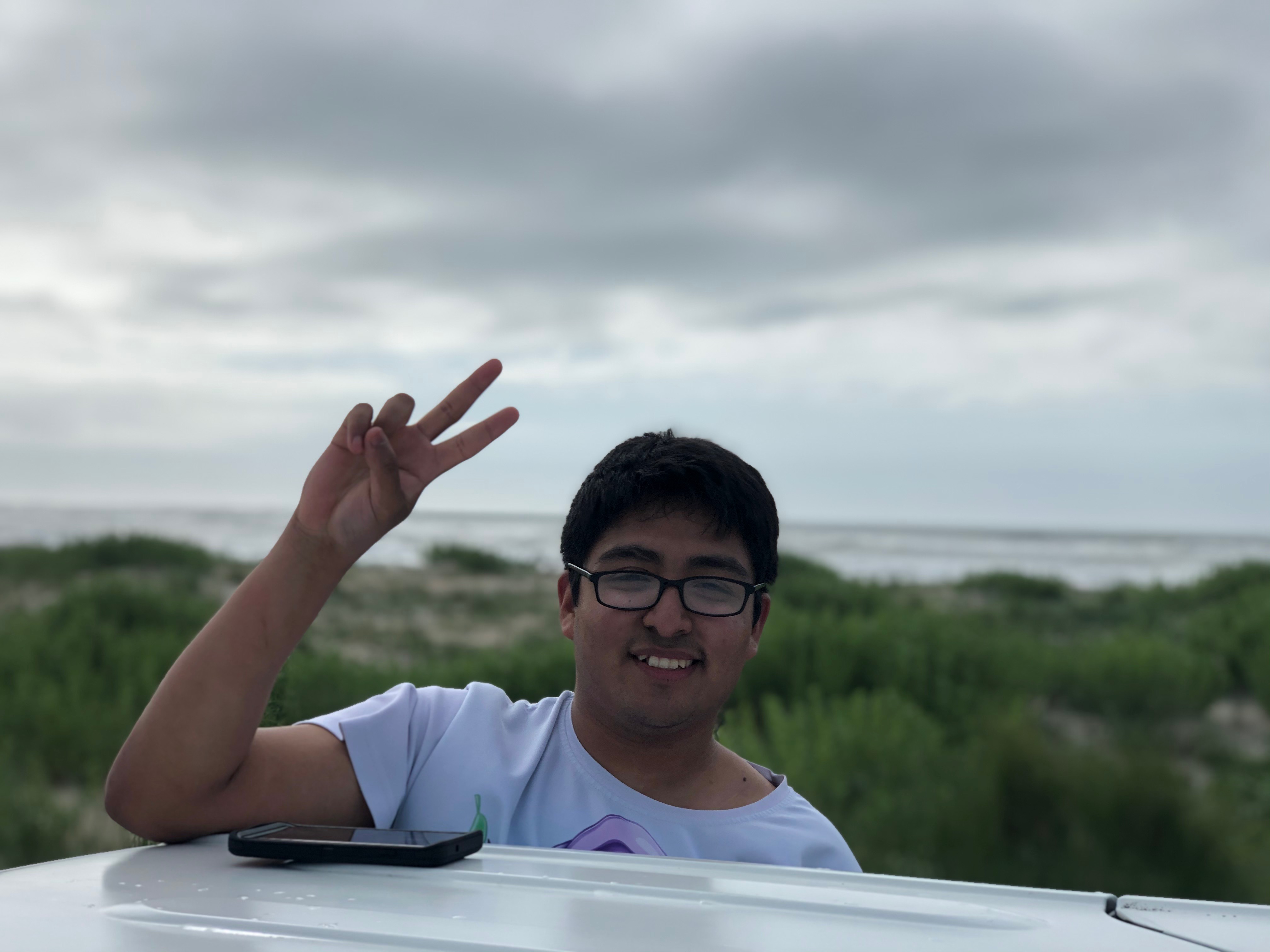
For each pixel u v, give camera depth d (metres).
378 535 1.11
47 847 4.62
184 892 0.79
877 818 4.79
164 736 1.04
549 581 22.52
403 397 1.11
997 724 5.43
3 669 7.69
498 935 0.68
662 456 1.28
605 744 1.31
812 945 0.67
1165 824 4.46
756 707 7.41
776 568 1.34
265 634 1.08
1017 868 4.37
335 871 0.86
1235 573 17.02
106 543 19.48
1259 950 0.67
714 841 1.23
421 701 1.36
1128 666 8.82
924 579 30.25
